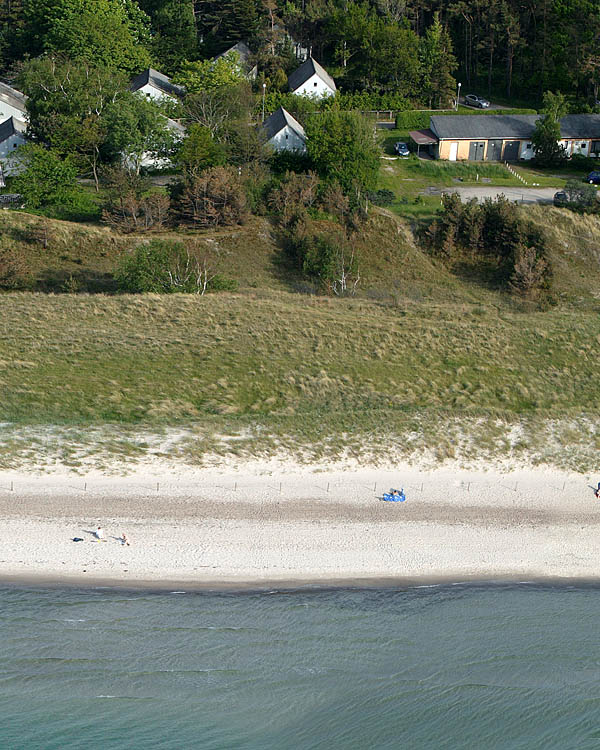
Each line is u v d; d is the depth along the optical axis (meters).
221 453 47.53
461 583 39.84
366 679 36.41
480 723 35.06
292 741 34.03
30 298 67.62
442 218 85.44
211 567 39.44
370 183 90.94
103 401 51.78
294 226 83.25
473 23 143.25
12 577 38.03
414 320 68.25
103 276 75.12
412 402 54.53
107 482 44.44
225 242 81.12
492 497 45.69
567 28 131.38
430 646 37.22
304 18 145.12
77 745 33.47
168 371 56.16
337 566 40.09
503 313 73.00
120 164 92.00
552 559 41.41
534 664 36.72
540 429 52.06
